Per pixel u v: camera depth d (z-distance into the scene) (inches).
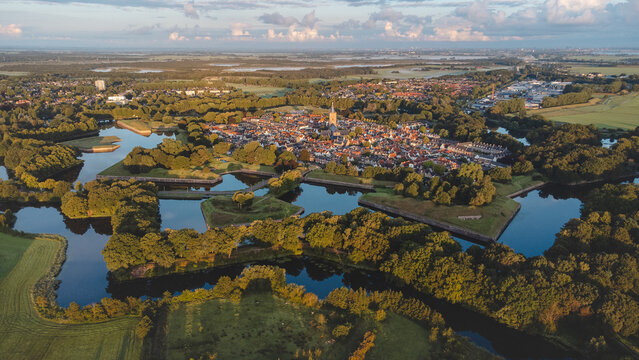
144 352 6250.0
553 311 7145.7
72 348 6309.1
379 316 7086.6
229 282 7765.8
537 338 7062.0
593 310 7017.7
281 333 6791.3
